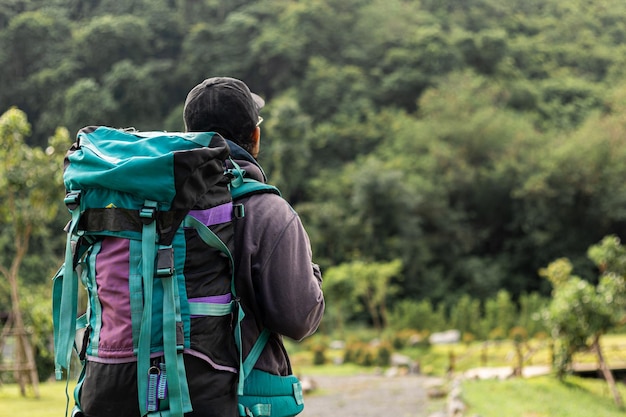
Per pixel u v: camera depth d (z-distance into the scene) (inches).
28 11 2476.6
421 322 1107.3
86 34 2182.6
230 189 65.2
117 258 60.2
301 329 63.8
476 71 2288.4
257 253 63.8
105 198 60.6
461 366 704.4
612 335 788.6
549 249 1535.4
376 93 2161.7
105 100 1897.1
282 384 66.1
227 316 61.9
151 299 58.7
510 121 1733.5
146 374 58.3
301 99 2097.7
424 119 1847.9
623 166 1494.8
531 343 778.2
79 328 65.0
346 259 1449.3
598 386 454.6
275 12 2438.5
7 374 440.8
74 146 65.1
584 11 3144.7
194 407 59.2
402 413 392.5
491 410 328.8
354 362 818.8
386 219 1449.3
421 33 2272.4
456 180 1608.0
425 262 1499.8
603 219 1507.1
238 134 70.3
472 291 1481.3
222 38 2271.2
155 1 2546.8
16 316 397.1
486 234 1592.0
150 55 2298.2
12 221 408.2
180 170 58.9
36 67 2187.5
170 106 2148.1
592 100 2194.9
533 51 2608.3
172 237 59.8
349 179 1578.5
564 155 1515.7
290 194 1622.8
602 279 438.0
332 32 2404.0
